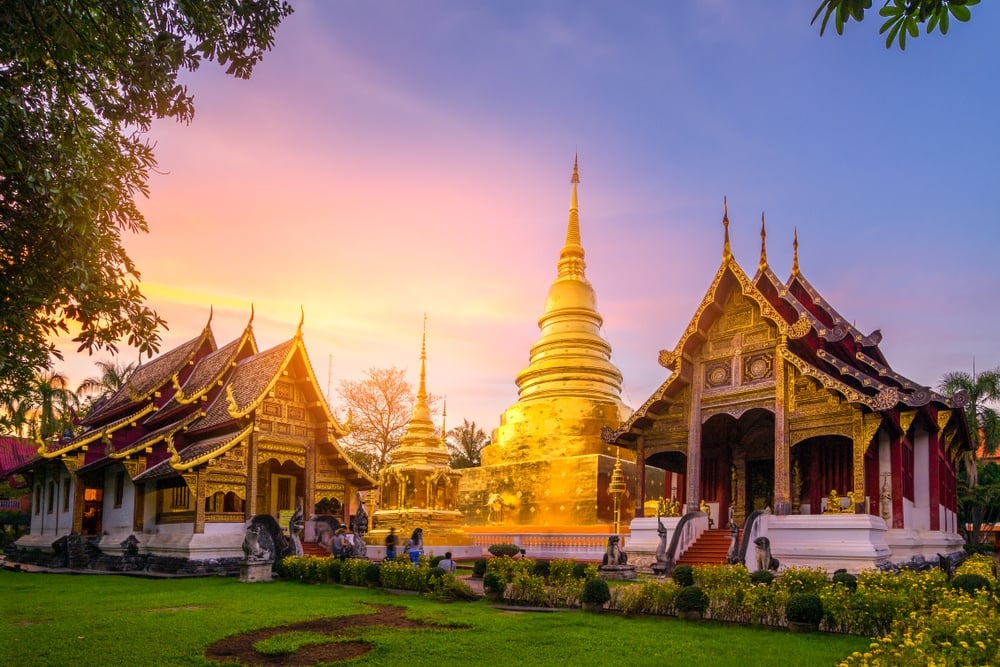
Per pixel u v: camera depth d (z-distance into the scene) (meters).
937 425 27.89
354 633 13.08
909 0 6.40
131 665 10.41
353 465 29.45
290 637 12.43
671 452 29.61
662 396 27.33
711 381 26.88
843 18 6.50
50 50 9.00
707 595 14.83
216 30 9.75
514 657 10.95
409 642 12.05
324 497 29.38
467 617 14.91
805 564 22.38
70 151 9.74
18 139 9.52
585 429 41.62
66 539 30.00
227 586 21.42
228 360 30.78
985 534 51.00
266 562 23.06
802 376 24.59
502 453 43.75
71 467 30.59
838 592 13.49
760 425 29.92
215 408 29.23
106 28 9.67
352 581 21.28
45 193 9.22
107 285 10.44
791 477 27.89
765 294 26.53
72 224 9.63
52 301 10.23
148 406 31.92
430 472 36.91
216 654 11.34
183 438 29.55
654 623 14.39
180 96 10.03
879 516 24.44
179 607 16.64
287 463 29.88
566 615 15.44
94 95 9.96
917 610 12.70
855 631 13.05
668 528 25.89
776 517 23.48
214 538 25.41
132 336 10.84
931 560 26.05
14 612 15.66
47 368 11.44
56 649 11.46
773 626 13.78
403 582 19.81
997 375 47.34
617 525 33.47
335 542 25.77
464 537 35.69
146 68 9.48
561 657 10.95
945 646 8.51
